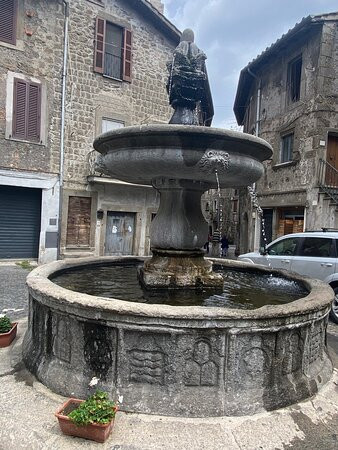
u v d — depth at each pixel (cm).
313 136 1380
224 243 2169
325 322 361
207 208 2370
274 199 1634
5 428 252
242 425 261
